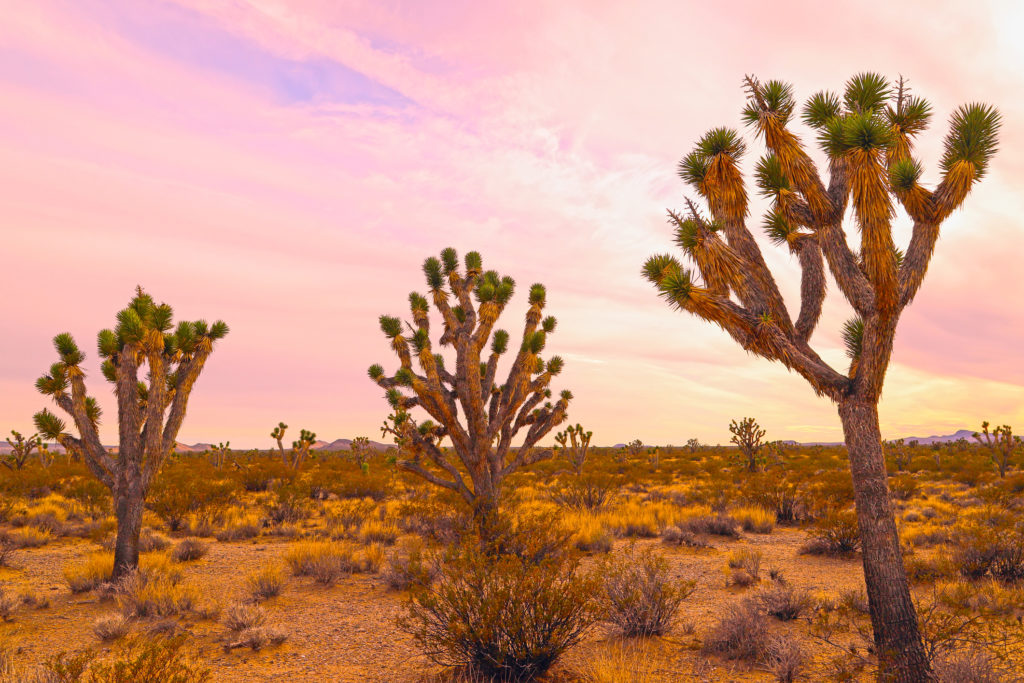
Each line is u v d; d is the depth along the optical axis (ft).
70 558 44.57
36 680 17.74
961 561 32.94
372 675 21.38
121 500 35.32
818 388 19.33
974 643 19.22
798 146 19.36
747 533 56.34
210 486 68.54
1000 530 34.47
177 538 56.29
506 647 20.16
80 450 36.24
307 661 23.06
